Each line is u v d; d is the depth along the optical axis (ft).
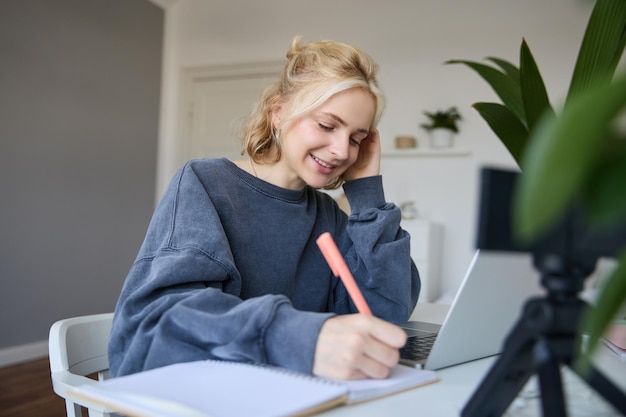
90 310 12.34
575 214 1.18
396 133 12.96
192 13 14.82
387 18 13.16
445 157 12.53
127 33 13.37
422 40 12.87
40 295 11.11
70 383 2.46
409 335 3.01
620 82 0.62
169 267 2.45
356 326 1.94
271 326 1.98
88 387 1.64
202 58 14.67
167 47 14.89
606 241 1.17
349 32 13.44
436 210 12.55
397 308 3.56
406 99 12.91
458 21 12.63
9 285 10.46
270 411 1.45
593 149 0.63
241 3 14.38
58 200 11.48
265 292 3.43
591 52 4.03
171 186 3.07
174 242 2.69
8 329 10.48
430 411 1.68
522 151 4.33
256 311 2.02
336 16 13.56
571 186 0.64
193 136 14.85
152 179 14.24
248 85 14.35
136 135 13.66
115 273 13.03
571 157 0.62
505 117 4.29
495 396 1.47
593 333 0.78
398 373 2.04
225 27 14.51
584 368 0.82
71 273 11.83
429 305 4.83
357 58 3.33
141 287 2.41
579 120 0.62
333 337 1.90
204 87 14.82
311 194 3.95
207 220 2.84
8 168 10.37
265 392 1.62
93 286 12.41
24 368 10.16
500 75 4.70
